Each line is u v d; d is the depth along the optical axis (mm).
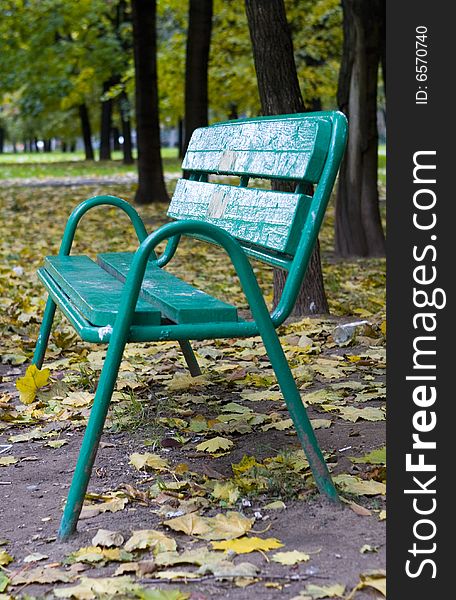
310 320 5941
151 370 4945
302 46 20906
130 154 36344
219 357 5293
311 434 2979
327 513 2877
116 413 4062
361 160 9766
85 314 3156
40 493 3236
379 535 2705
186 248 10844
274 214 3330
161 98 28750
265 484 3105
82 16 24391
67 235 4664
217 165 4227
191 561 2549
